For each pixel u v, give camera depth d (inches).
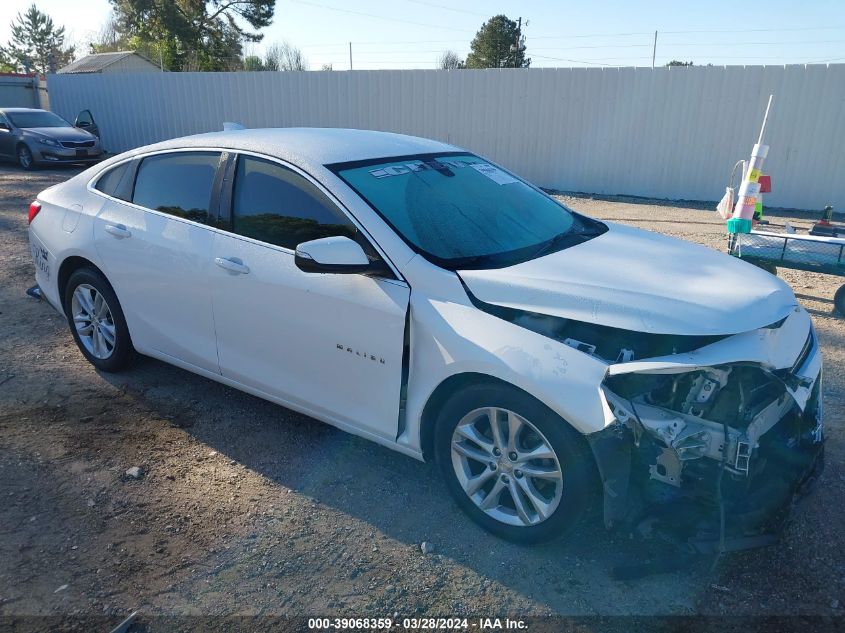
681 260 132.4
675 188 556.1
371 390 127.7
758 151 248.2
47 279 191.3
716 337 108.4
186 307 155.3
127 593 107.9
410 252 123.0
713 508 104.3
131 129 807.7
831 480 136.6
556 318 115.2
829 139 496.7
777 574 111.7
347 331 127.5
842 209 506.0
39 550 116.9
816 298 259.6
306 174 136.4
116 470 140.7
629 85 548.4
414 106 632.4
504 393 110.7
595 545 118.4
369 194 131.7
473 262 124.9
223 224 147.7
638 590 108.6
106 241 168.4
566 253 131.0
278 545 119.1
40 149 661.9
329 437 155.1
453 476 122.5
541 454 109.8
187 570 113.0
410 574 112.2
